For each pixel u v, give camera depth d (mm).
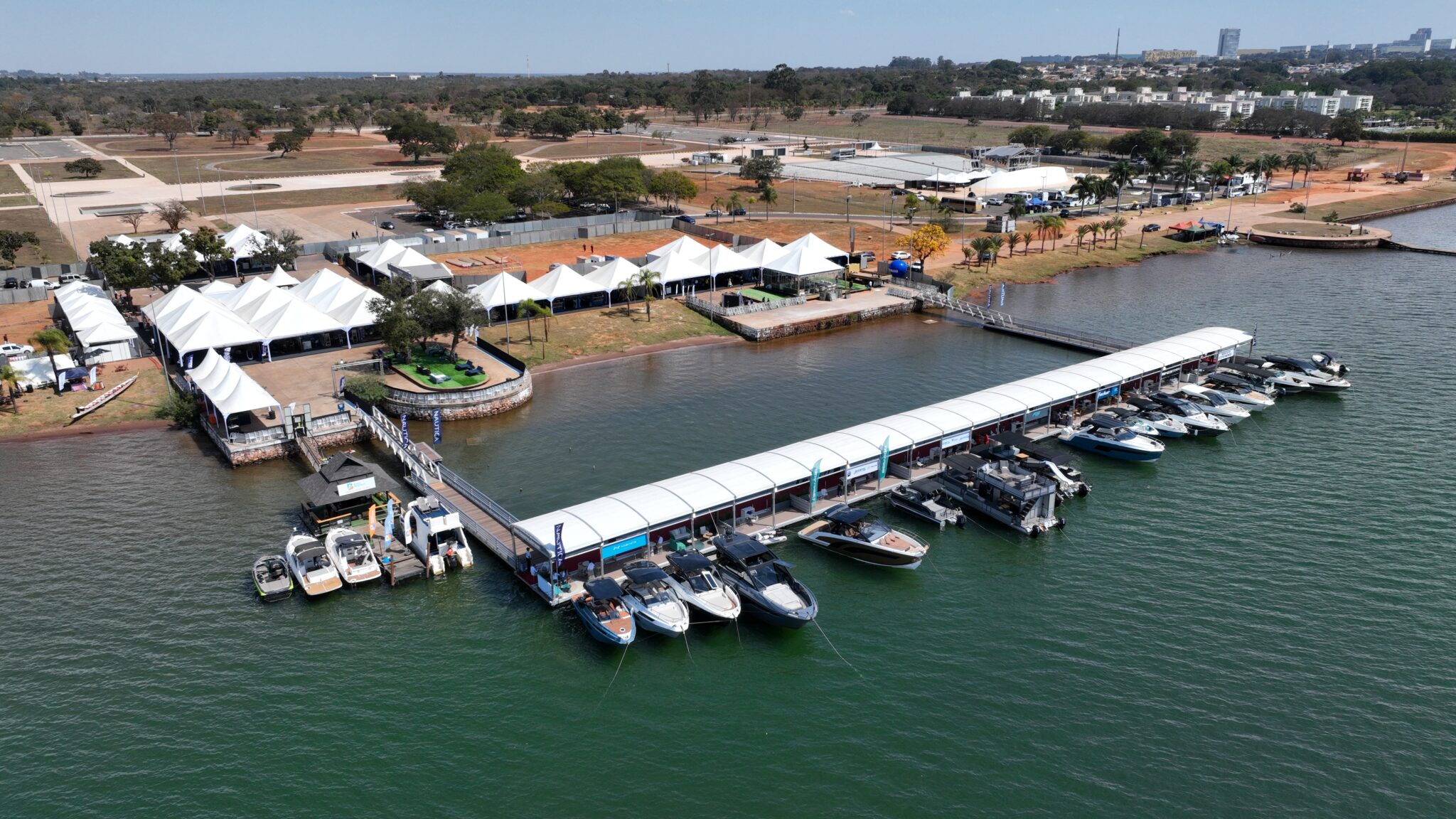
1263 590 61906
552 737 49188
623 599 59781
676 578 63156
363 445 88125
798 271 138250
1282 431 89938
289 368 104562
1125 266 168625
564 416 95188
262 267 152875
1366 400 97688
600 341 119000
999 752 47562
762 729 49812
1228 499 75438
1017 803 44219
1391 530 69688
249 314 112312
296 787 45469
